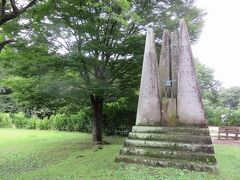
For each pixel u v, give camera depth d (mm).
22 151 13055
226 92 40406
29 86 13758
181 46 9352
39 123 27531
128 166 8164
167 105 9336
